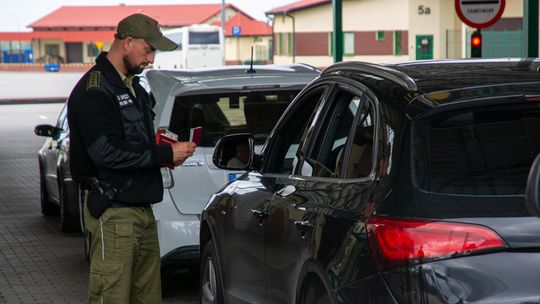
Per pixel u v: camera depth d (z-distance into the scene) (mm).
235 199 6684
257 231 6086
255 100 8867
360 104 5172
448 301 4031
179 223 8625
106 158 5812
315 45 81812
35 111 49344
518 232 4043
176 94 8773
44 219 14633
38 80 104000
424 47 69750
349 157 5086
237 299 6617
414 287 4121
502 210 4113
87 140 5836
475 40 17547
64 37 165500
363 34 75188
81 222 11531
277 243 5656
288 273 5449
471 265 4043
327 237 4840
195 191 8672
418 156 4379
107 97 5852
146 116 6031
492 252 4035
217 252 7051
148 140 6004
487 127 4398
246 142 6734
